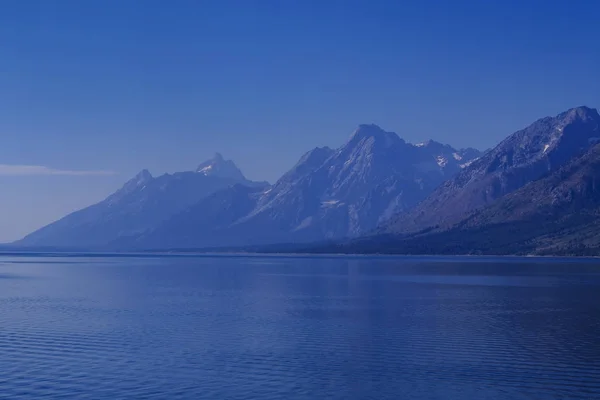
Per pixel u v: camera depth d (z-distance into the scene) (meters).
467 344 85.25
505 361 75.44
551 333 93.50
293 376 69.06
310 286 185.25
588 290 166.38
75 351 81.19
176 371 71.12
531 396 62.34
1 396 62.34
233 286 185.75
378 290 169.12
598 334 92.75
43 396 62.41
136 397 62.09
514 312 117.38
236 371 71.12
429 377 68.69
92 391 63.88
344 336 91.38
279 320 107.38
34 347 83.75
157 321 106.38
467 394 63.00
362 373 70.31
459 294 156.00
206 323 104.12
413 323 103.44
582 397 62.00
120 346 84.38
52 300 142.00
